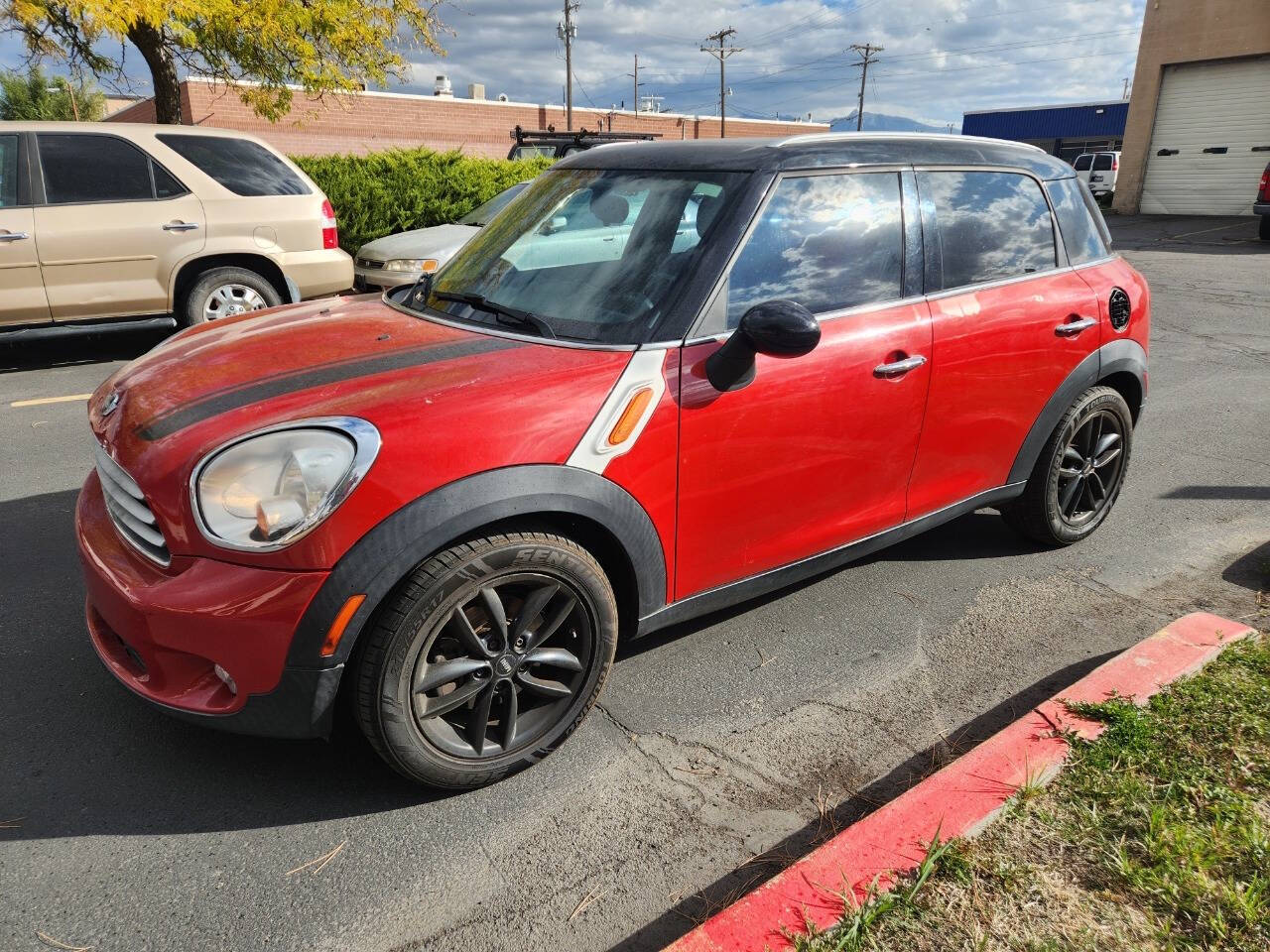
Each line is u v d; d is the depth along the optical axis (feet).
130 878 6.68
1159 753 7.57
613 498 7.55
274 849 7.00
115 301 21.53
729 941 5.73
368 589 6.52
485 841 7.13
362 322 9.21
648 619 8.35
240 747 8.21
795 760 8.17
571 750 8.27
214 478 6.57
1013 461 11.28
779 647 10.11
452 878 6.75
